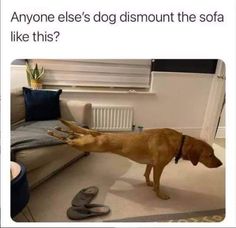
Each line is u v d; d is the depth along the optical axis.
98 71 2.64
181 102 2.78
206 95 2.79
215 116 2.50
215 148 2.52
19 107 2.10
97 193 1.71
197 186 1.85
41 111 2.16
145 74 2.73
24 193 1.21
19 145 1.57
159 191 1.71
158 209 1.57
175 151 1.62
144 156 1.62
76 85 2.64
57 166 1.90
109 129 2.70
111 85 2.71
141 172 2.04
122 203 1.61
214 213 1.55
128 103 2.72
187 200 1.67
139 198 1.67
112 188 1.78
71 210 1.50
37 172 1.69
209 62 2.72
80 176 1.93
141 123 2.78
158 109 2.78
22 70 2.47
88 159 2.23
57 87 2.60
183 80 2.74
